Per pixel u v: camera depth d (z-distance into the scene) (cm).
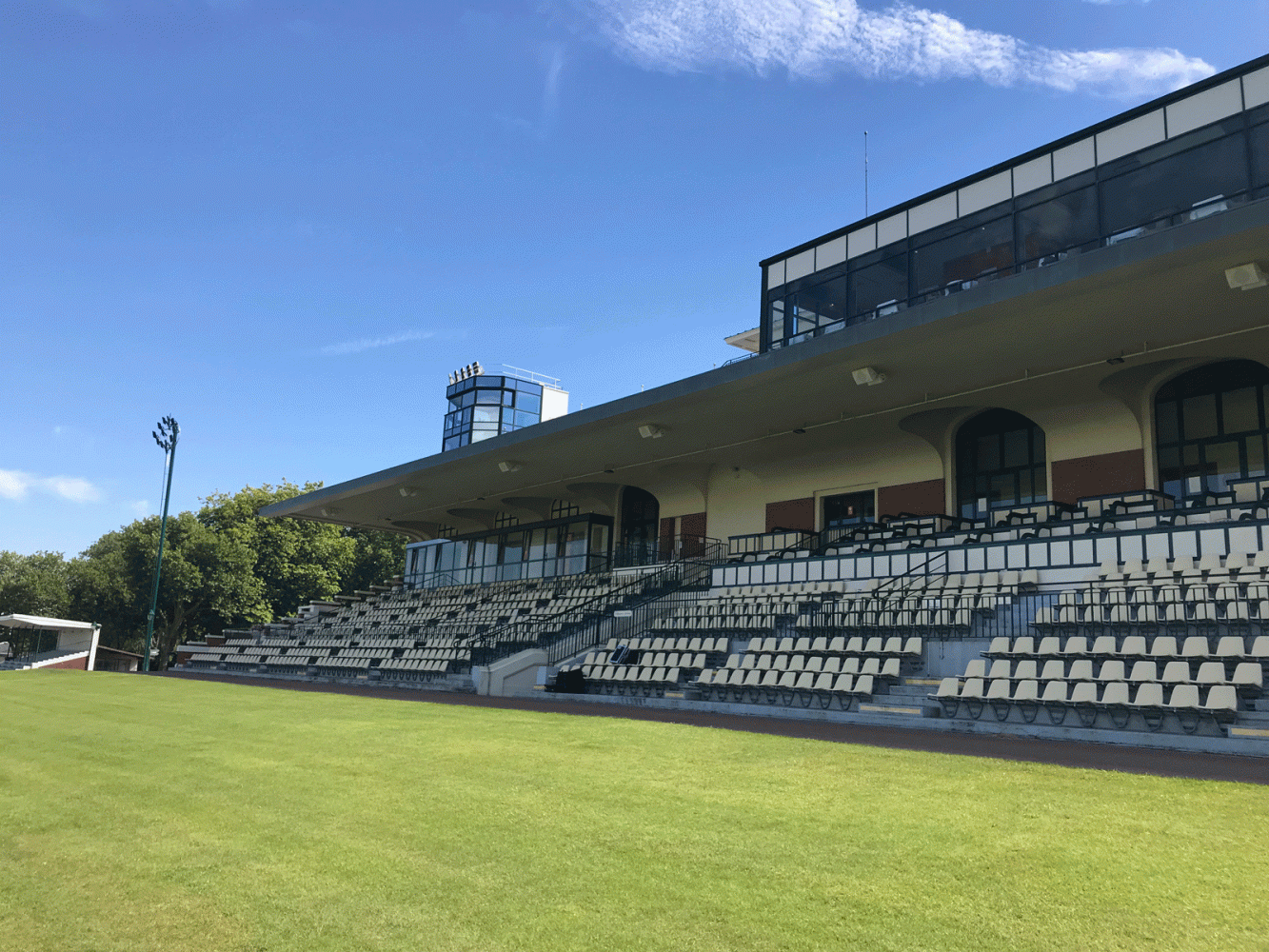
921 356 1845
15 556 6494
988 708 1280
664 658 1942
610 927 435
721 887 486
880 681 1482
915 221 2217
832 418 2314
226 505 6091
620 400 2334
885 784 733
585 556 3375
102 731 1127
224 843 583
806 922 438
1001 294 1565
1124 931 421
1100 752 988
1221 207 1664
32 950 421
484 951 410
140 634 6066
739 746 954
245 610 5556
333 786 749
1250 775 815
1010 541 1747
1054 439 2150
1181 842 549
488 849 560
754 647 1816
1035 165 1991
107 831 619
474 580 3953
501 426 5338
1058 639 1370
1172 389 1998
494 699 1916
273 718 1277
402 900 476
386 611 3838
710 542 2988
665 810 653
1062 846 544
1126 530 1579
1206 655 1185
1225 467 1888
